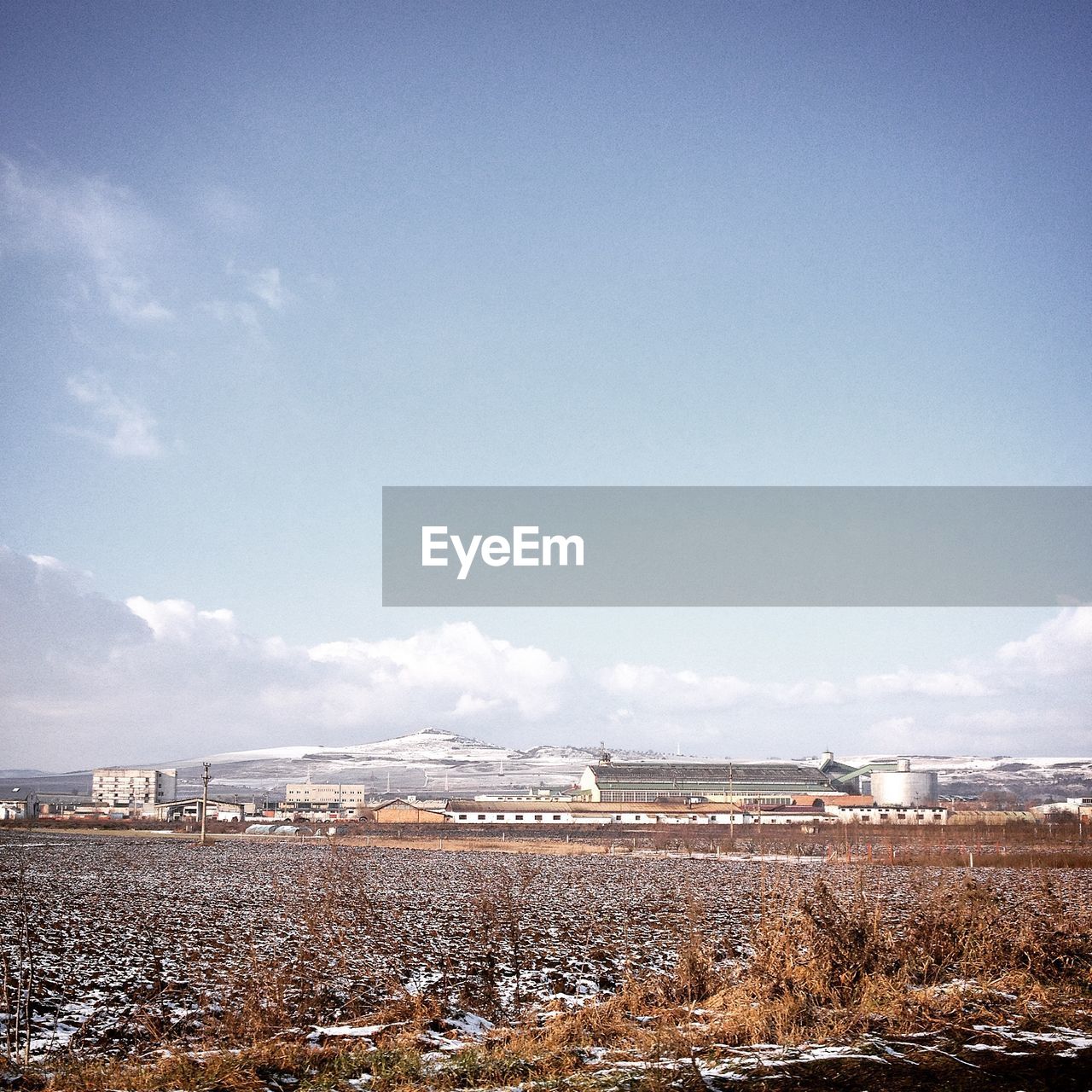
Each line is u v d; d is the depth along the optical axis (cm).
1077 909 4353
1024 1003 1894
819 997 1977
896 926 3020
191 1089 1619
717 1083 1477
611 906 4991
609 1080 1505
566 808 15288
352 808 19638
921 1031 1734
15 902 5138
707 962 2427
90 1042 2122
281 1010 2186
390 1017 2192
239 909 4866
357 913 4528
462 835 12900
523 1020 2109
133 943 3678
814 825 13775
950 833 11962
